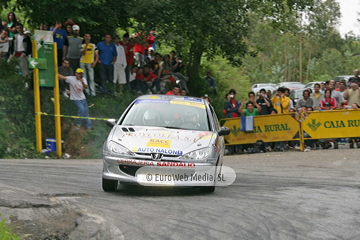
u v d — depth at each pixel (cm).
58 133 1959
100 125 2225
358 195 1057
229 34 2972
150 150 1008
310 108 2219
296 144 2238
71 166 1516
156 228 738
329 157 1834
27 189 1004
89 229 714
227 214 846
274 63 7744
